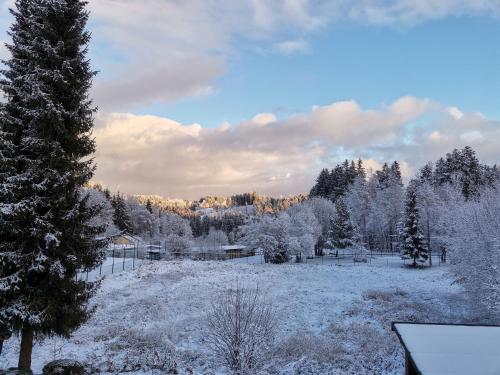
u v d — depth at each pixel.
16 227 15.02
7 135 15.52
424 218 71.56
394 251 95.31
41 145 15.52
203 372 20.06
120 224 106.25
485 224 29.97
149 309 30.61
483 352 11.42
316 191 132.00
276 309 28.33
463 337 12.46
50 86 16.03
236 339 18.53
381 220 97.12
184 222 146.50
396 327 13.41
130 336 24.30
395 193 95.50
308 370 20.58
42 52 16.30
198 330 25.67
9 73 16.33
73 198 16.64
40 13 16.27
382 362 21.88
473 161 86.81
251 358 18.45
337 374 20.25
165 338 23.89
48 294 15.88
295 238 75.69
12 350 21.78
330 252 90.00
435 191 79.75
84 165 17.11
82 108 16.98
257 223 79.06
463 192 80.25
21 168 16.06
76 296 16.72
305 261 77.25
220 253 90.31
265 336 19.55
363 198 104.19
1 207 14.59
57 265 15.26
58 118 15.72
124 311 30.33
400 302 35.97
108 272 46.38
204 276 46.72
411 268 62.62
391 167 123.62
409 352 11.46
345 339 25.50
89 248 17.06
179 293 36.34
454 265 36.41
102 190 115.81
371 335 26.05
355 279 49.50
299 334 25.22
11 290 15.02
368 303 35.84
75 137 16.81
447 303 36.12
